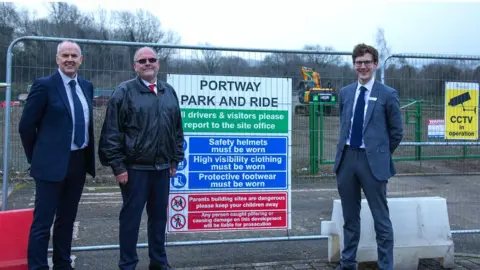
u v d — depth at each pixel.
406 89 5.19
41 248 3.60
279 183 4.72
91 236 5.57
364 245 4.29
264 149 4.67
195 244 4.59
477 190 9.10
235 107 4.59
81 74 4.39
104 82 4.45
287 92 4.72
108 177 7.37
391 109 3.90
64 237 3.87
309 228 6.09
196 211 4.54
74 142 3.68
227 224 4.62
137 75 3.80
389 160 3.93
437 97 5.29
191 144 4.50
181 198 4.50
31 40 4.23
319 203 7.74
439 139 5.38
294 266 4.34
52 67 4.35
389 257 3.88
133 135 3.69
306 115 8.18
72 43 3.66
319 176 7.86
